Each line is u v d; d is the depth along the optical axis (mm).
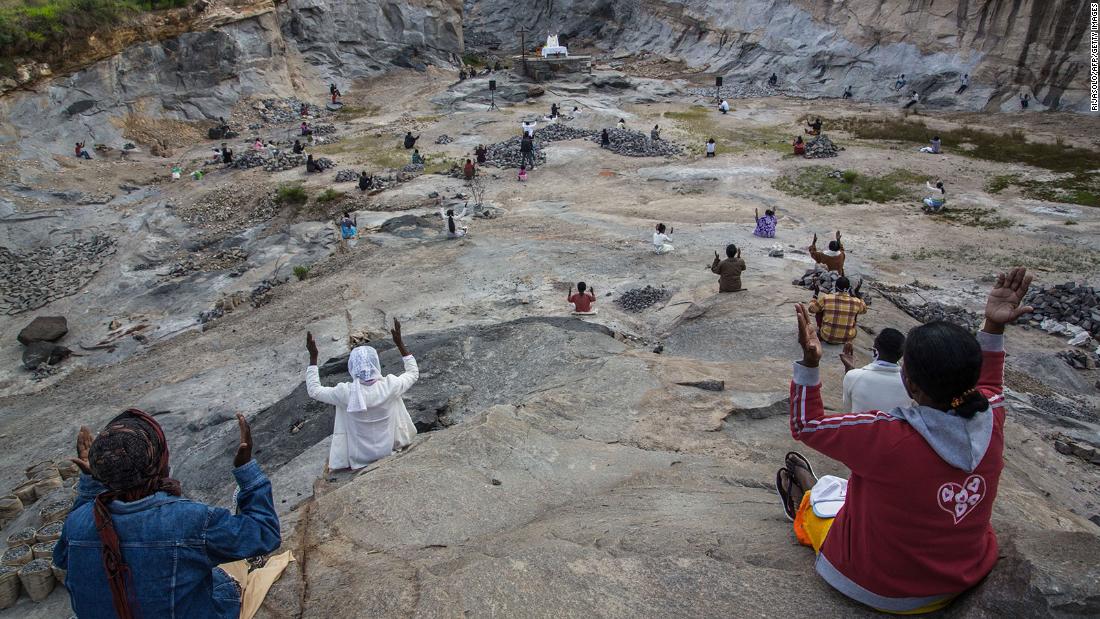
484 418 7730
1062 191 29578
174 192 37625
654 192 32156
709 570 3811
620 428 7832
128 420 2902
